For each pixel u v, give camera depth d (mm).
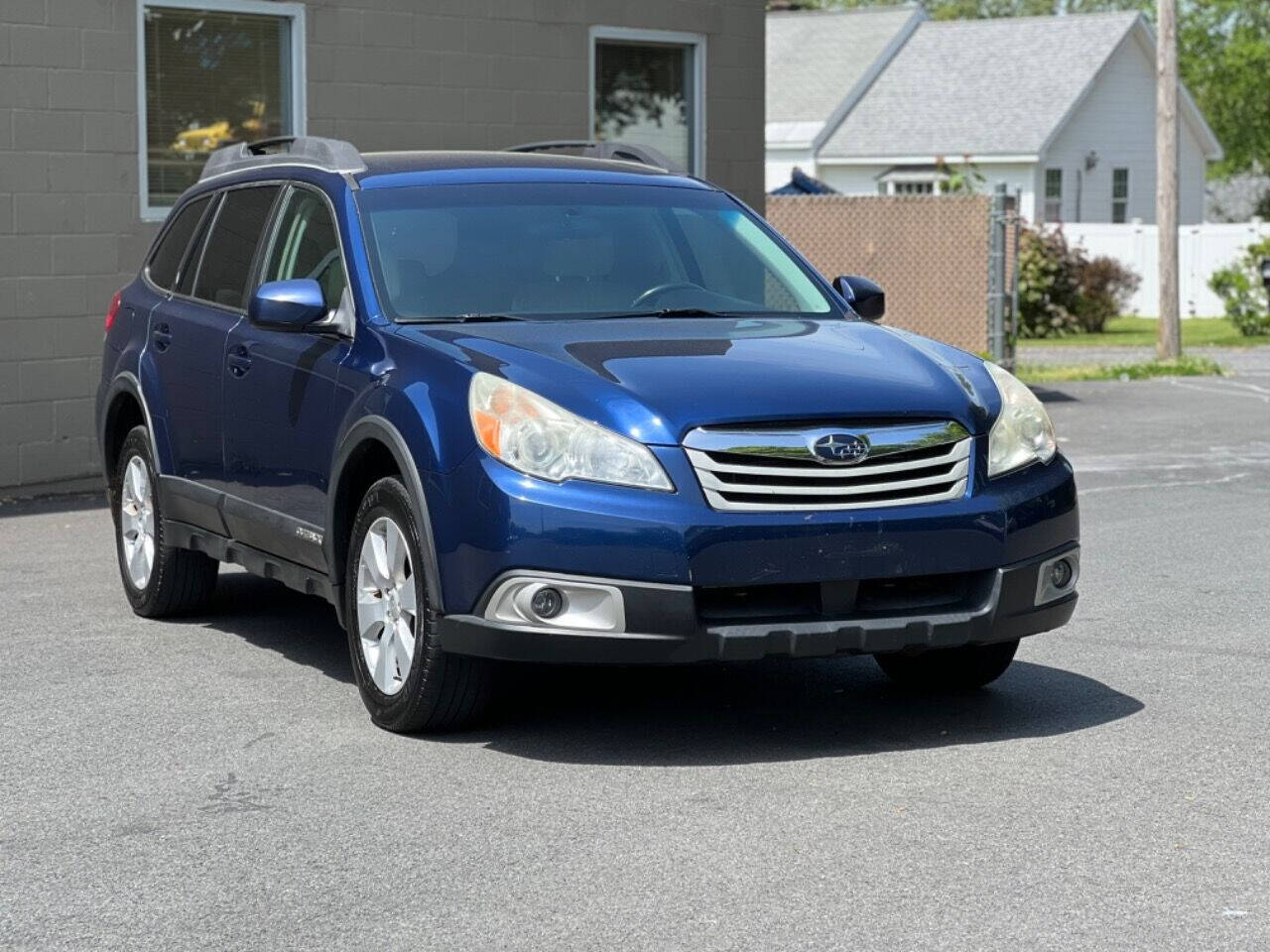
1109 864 4570
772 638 5418
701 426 5422
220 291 7566
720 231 7113
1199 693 6391
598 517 5348
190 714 6305
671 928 4172
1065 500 5863
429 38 13883
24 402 12055
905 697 6445
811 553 5410
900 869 4559
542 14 14500
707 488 5387
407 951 4074
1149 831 4836
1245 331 30141
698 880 4508
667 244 6914
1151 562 9031
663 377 5598
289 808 5184
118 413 8336
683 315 6547
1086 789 5230
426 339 6051
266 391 6824
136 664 7117
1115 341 28672
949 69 44125
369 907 4359
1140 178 44844
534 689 6602
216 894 4473
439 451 5637
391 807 5172
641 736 5922
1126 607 7938
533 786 5352
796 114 43688
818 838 4816
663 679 6766
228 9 12844
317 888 4512
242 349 7062
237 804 5230
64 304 12180
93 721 6223
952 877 4492
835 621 5480
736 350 5910
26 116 11938
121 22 12289
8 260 11922
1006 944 4031
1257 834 4801
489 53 14227
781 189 24656
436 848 4801
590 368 5664
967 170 41594
